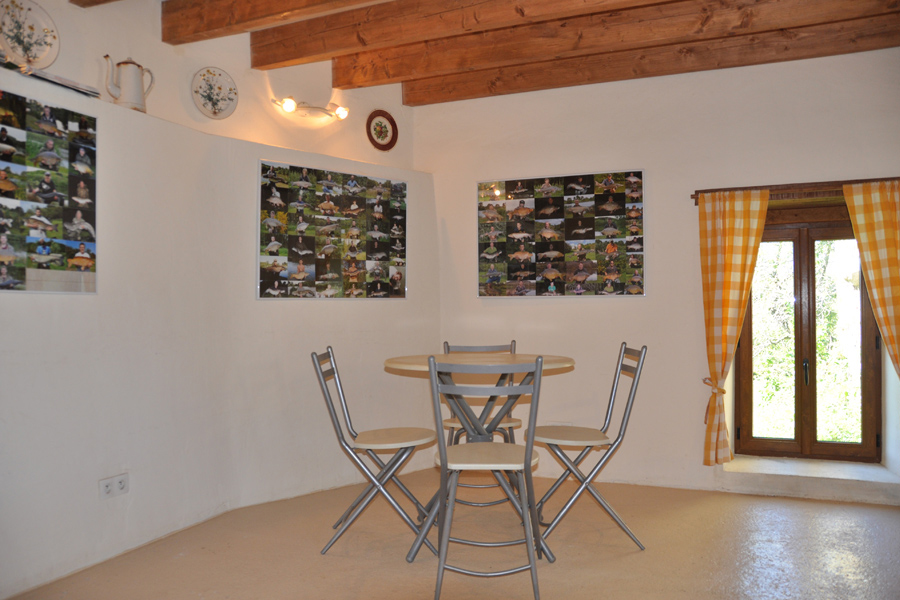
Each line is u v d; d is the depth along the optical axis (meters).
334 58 4.42
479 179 4.66
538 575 2.70
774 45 3.89
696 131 4.14
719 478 4.03
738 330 3.96
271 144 4.05
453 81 4.65
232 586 2.58
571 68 4.33
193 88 3.61
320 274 4.06
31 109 2.57
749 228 3.97
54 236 2.65
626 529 3.01
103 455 2.84
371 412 4.31
